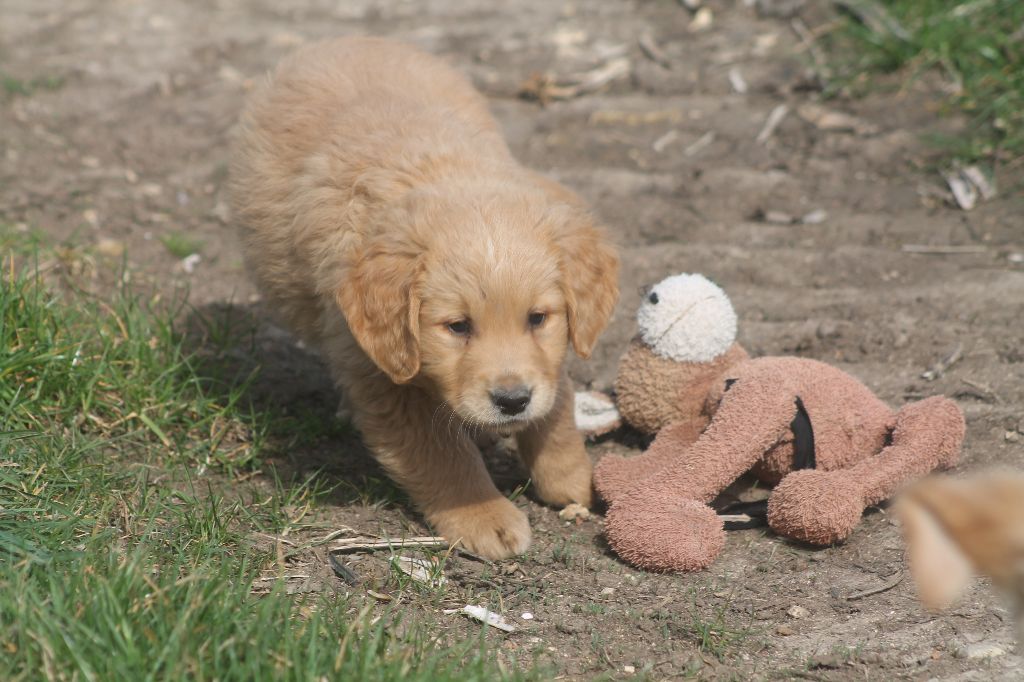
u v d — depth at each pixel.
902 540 6.00
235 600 4.85
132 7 16.77
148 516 6.09
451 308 5.85
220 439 7.23
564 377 6.60
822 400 6.45
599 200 10.85
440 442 6.37
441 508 6.37
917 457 6.12
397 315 5.94
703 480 6.21
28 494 5.97
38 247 9.37
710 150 11.77
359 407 6.48
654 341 6.97
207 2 17.14
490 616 5.55
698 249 9.85
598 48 14.32
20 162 11.68
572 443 6.73
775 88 12.78
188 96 13.62
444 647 5.06
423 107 7.08
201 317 8.66
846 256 9.58
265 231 6.99
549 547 6.35
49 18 16.20
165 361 7.77
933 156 11.09
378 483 7.00
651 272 9.53
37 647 4.34
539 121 12.68
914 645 5.16
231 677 4.31
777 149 11.64
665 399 6.98
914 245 9.70
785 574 5.86
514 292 5.82
